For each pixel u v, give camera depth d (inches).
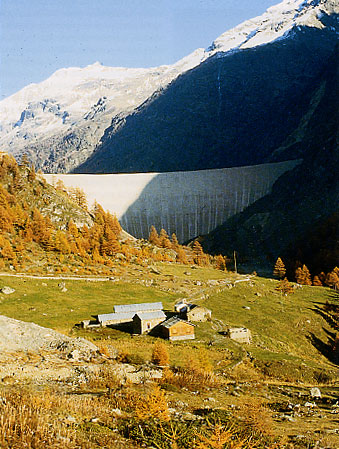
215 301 5777.6
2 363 1900.8
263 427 1180.5
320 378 3324.3
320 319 5556.1
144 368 2215.8
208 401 1679.4
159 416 1173.1
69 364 2069.4
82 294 5447.8
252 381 2701.8
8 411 1015.6
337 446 1130.7
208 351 3550.7
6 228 7401.6
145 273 6993.1
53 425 991.0
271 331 4906.5
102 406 1302.9
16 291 5187.0
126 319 4397.1
